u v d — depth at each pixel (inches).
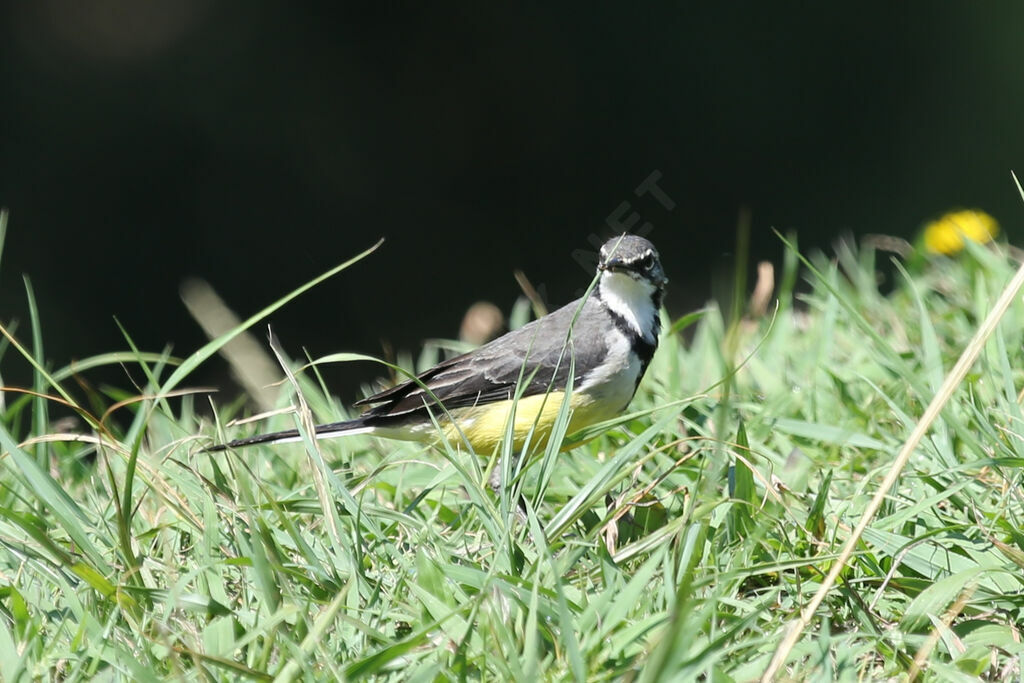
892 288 794.2
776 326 464.8
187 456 355.3
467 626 225.3
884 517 295.6
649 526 319.9
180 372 309.3
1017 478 294.7
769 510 292.8
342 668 219.6
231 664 217.9
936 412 235.8
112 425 413.7
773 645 236.4
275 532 290.7
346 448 418.0
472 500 273.4
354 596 250.2
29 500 328.2
